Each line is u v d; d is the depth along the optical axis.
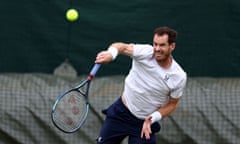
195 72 22.89
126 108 14.91
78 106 14.60
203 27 22.89
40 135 21.33
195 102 21.62
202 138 21.41
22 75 22.20
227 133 21.47
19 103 21.47
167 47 13.79
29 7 22.80
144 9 22.73
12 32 22.86
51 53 22.75
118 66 22.86
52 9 22.73
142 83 14.33
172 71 14.23
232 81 22.20
